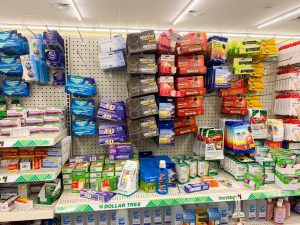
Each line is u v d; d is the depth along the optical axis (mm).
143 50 1605
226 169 1967
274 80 2207
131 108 1656
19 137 1402
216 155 1803
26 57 1587
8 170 1461
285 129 2010
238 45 1902
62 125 1716
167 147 2078
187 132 1911
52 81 1860
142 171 1647
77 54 1900
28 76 1596
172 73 1703
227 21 8078
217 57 1786
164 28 8773
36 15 7211
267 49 1924
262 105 2207
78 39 1894
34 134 1489
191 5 6547
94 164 1694
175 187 1666
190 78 1754
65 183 1648
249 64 1951
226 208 1784
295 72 2021
